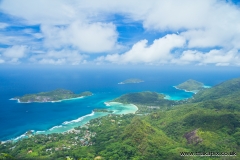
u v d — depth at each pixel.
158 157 134.38
